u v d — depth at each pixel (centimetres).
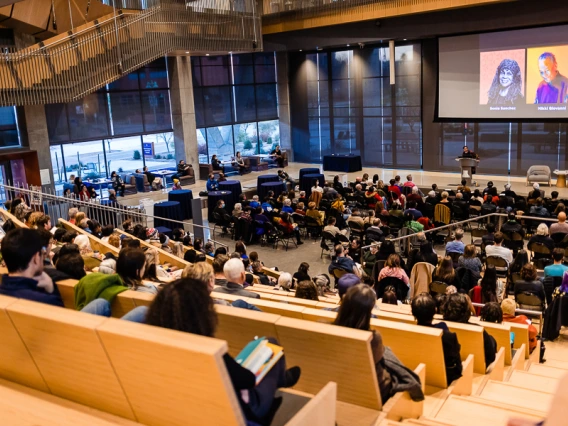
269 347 249
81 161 2247
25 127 1992
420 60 2348
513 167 2216
